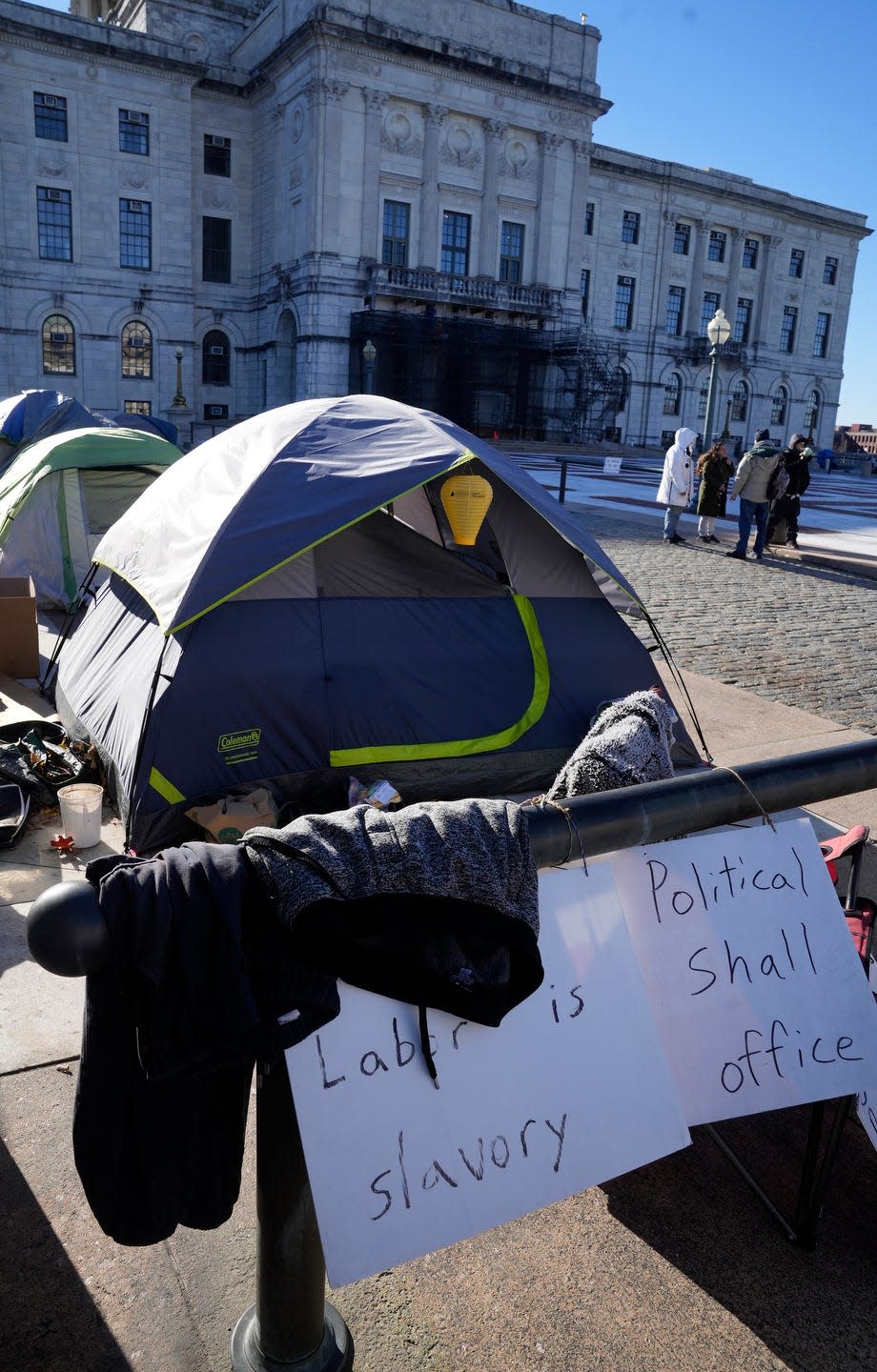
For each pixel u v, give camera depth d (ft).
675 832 6.19
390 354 149.89
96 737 17.24
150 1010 4.66
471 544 17.66
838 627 34.35
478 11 141.49
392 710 16.76
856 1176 8.83
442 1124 5.17
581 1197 8.45
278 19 139.95
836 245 202.69
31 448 33.37
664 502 53.52
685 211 180.04
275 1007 4.75
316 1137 4.85
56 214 137.08
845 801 18.88
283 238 145.79
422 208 144.97
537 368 164.76
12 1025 10.70
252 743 15.66
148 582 16.66
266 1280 5.78
